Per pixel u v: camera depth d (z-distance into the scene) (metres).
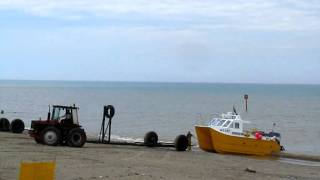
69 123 24.73
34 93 167.12
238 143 28.80
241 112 91.25
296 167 24.19
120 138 39.53
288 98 161.12
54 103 104.94
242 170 20.19
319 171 22.72
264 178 17.95
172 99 142.38
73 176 14.84
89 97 144.50
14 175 14.34
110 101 123.88
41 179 7.47
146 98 146.50
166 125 63.25
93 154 21.92
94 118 69.81
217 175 17.75
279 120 75.31
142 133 50.38
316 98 162.00
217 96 169.50
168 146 29.62
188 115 81.12
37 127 24.56
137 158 22.06
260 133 30.08
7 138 27.83
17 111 77.88
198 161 23.00
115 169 16.81
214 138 28.48
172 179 15.53
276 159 28.36
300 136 51.88
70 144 24.28
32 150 21.58
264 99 152.12
